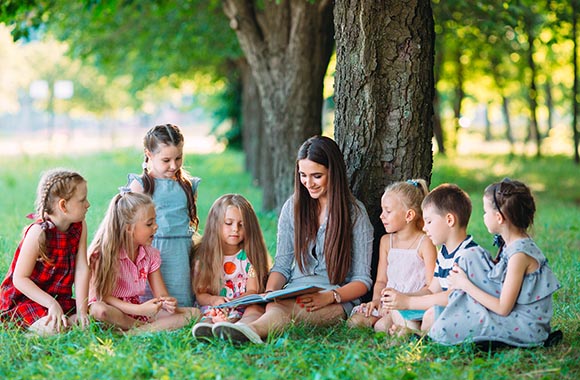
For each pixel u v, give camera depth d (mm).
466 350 4551
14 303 5191
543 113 41188
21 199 13664
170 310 5211
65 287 5293
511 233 4691
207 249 5645
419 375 4152
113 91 37906
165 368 4141
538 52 23984
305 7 9297
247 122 20688
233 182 18031
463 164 23047
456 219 4996
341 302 5383
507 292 4578
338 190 5449
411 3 5816
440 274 5109
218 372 4066
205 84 25672
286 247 5711
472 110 48312
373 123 5906
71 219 5191
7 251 7504
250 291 5621
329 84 22594
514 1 11039
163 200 5727
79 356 4352
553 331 5020
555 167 21781
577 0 12578
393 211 5371
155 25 15383
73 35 16312
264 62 9688
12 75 39719
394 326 4957
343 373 4051
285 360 4328
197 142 46000
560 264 7430
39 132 68688
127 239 5324
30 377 4094
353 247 5551
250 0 9672
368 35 5809
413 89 5883
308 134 9711
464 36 14156
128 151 28703
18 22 10312
